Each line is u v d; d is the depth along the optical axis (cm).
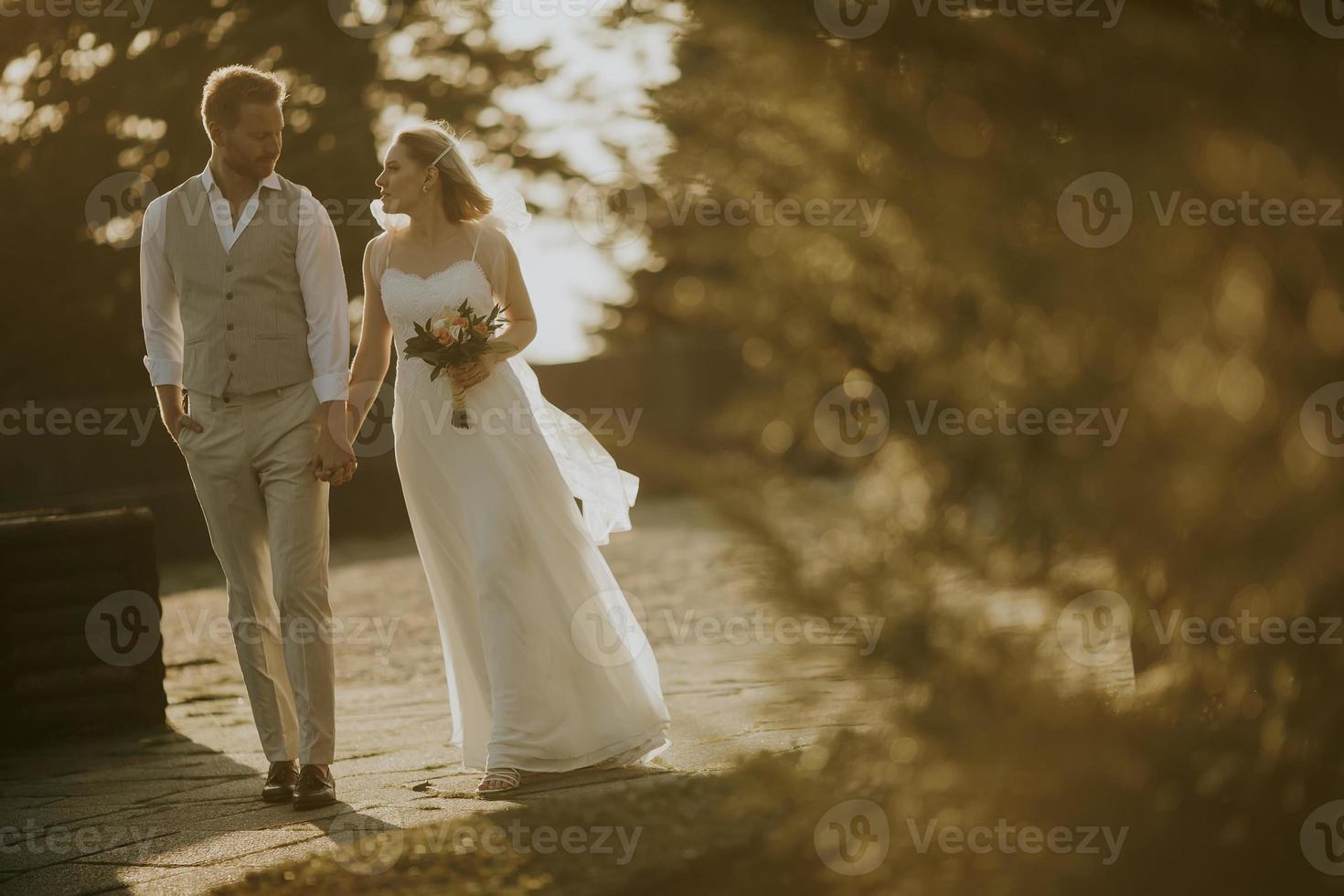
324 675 766
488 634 767
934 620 393
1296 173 362
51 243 3100
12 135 3102
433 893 524
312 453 788
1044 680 391
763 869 477
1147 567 380
